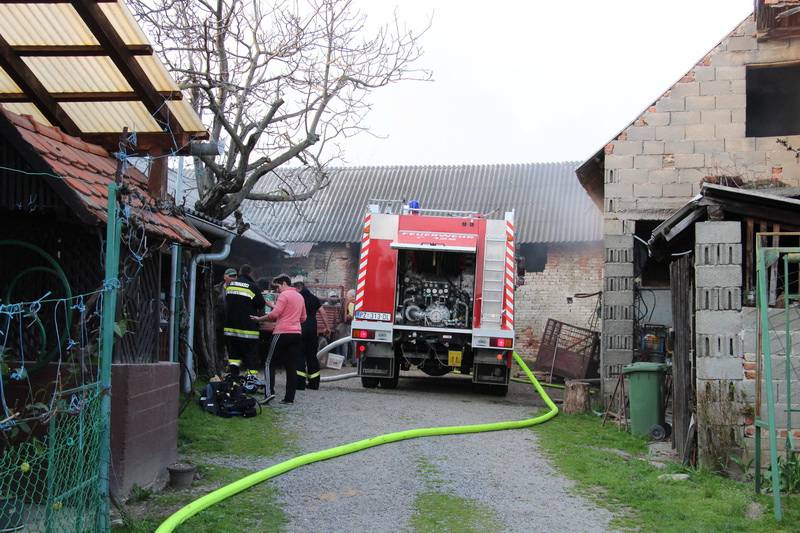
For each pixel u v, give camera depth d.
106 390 5.11
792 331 8.02
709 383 8.25
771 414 6.62
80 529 4.74
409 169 27.09
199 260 12.67
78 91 7.05
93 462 4.96
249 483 7.02
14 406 6.05
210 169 13.16
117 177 5.50
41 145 5.66
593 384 16.34
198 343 12.88
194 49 12.83
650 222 14.28
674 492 7.42
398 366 15.00
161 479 7.02
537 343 23.34
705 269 8.34
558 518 6.54
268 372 11.66
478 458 8.78
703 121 13.52
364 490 7.21
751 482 7.86
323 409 11.41
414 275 14.95
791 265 8.62
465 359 15.00
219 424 9.59
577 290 23.33
